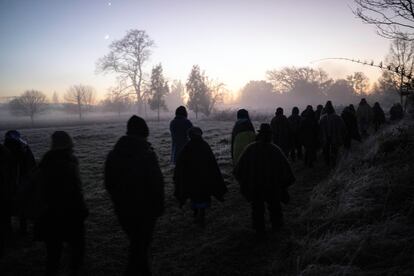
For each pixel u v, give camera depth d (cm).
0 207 493
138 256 388
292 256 454
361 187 604
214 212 682
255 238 534
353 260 412
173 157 866
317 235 509
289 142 1068
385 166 686
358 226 505
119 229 616
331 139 984
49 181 403
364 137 1469
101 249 532
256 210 532
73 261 436
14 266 485
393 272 373
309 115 1036
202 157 591
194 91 5053
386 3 474
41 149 1877
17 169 577
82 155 1525
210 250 503
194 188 588
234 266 454
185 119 865
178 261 478
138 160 395
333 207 588
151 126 3403
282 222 564
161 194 400
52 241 410
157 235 575
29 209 400
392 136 823
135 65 6206
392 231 458
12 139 584
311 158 1023
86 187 941
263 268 439
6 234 573
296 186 835
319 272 388
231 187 863
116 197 396
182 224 623
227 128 2762
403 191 551
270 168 527
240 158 547
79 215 423
